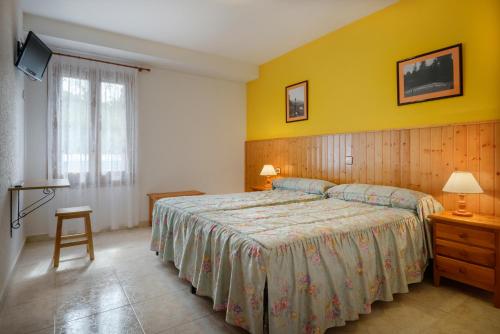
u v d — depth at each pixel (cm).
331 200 311
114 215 412
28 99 354
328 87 387
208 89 512
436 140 275
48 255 310
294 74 441
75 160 382
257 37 395
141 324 185
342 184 341
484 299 216
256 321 152
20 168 303
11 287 235
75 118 381
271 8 318
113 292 228
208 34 384
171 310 202
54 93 366
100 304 209
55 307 204
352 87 356
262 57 475
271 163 485
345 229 191
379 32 325
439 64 273
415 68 292
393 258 212
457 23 262
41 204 362
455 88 262
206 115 510
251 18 341
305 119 421
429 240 242
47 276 257
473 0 252
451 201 264
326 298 168
